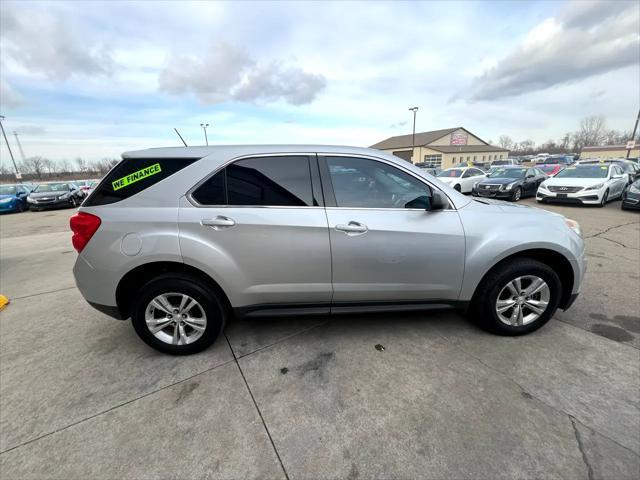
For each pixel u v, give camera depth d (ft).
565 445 5.76
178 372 7.99
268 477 5.37
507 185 39.27
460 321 10.03
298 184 8.16
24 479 5.39
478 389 7.15
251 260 7.97
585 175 35.76
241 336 9.45
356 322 10.07
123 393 7.32
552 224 8.82
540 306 8.93
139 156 8.07
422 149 166.50
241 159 8.09
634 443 5.76
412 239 8.22
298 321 10.19
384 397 7.00
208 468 5.54
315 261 8.12
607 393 6.94
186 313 8.38
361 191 8.36
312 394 7.14
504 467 5.41
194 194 7.86
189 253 7.72
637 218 27.20
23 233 30.01
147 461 5.68
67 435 6.23
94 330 10.17
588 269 14.40
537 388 7.13
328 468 5.49
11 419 6.65
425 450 5.75
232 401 7.00
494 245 8.41
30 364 8.46
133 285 8.50
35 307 11.99
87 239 7.79
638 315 10.18
